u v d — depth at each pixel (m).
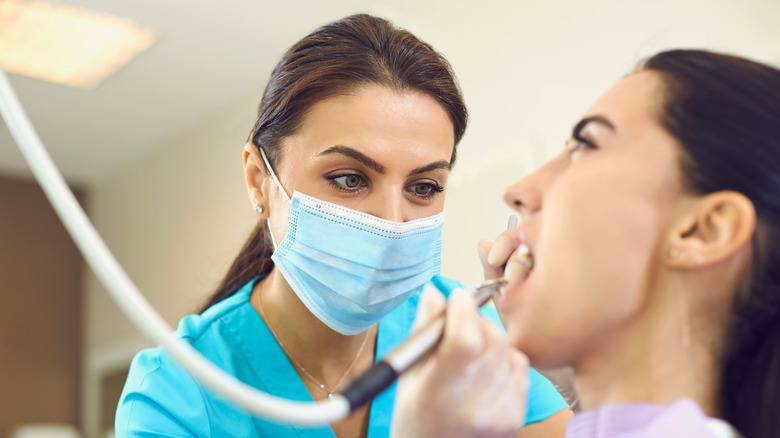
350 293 1.12
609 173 0.64
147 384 1.11
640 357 0.63
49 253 4.84
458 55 2.26
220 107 3.79
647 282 0.63
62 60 3.54
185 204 4.01
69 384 4.69
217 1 3.02
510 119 2.08
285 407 0.49
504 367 0.57
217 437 1.09
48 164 0.55
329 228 1.10
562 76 1.98
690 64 0.66
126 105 3.88
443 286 1.34
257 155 1.22
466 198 2.09
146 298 4.25
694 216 0.62
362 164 1.08
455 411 0.56
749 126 0.62
